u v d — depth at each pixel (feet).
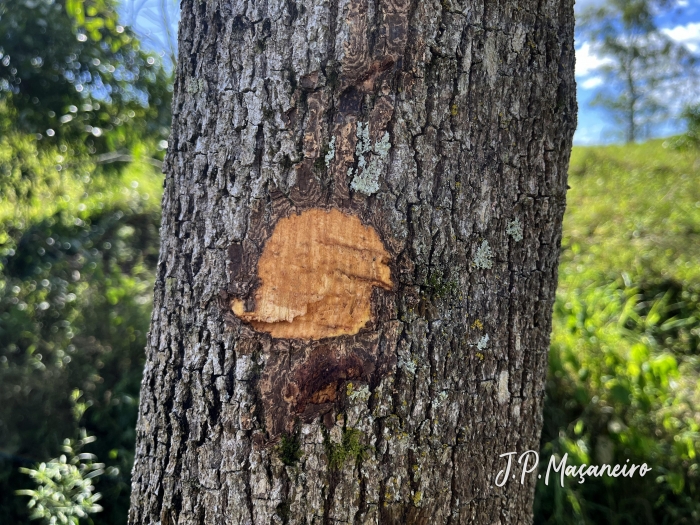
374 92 1.30
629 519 2.65
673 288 4.39
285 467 1.37
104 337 3.62
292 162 1.32
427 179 1.34
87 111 4.28
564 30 1.47
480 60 1.34
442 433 1.41
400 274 1.35
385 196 1.32
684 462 2.78
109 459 3.04
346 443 1.36
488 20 1.34
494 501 1.53
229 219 1.36
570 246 5.43
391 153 1.32
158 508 1.47
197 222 1.41
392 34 1.28
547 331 1.60
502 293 1.46
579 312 3.29
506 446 1.54
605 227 5.63
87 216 5.32
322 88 1.30
